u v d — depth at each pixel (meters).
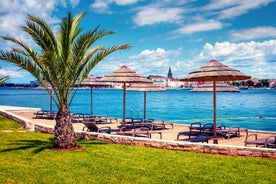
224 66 10.77
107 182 6.11
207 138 10.75
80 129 15.16
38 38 8.51
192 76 10.78
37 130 13.35
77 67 9.13
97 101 64.69
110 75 14.59
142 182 6.12
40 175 6.52
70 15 8.62
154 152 8.72
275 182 6.09
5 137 11.39
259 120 26.44
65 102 9.22
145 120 15.99
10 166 7.16
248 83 191.88
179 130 14.81
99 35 8.95
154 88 16.28
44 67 8.91
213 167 7.15
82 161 7.71
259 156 7.99
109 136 10.37
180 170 6.94
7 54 8.27
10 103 53.34
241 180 6.22
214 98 11.23
